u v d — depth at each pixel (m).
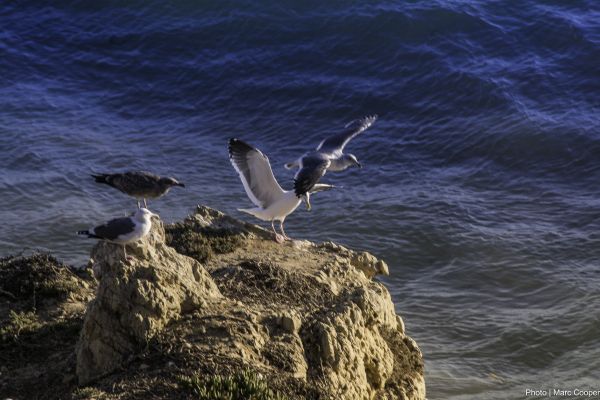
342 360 17.00
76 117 41.38
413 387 18.83
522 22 47.31
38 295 19.81
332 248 23.14
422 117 41.59
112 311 16.09
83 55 47.41
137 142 39.31
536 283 29.47
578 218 33.44
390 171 37.25
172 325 16.50
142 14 49.84
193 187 35.44
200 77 45.56
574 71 44.12
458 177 36.91
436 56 45.47
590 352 25.95
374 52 46.38
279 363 16.22
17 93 43.31
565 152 38.25
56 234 31.36
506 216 33.78
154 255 17.52
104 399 14.75
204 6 49.75
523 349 26.12
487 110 41.47
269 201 20.16
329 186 20.78
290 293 19.02
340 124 41.81
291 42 47.56
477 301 28.64
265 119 42.25
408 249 31.56
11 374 16.91
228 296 18.62
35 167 36.12
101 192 34.62
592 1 49.09
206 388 14.86
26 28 49.22
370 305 18.92
